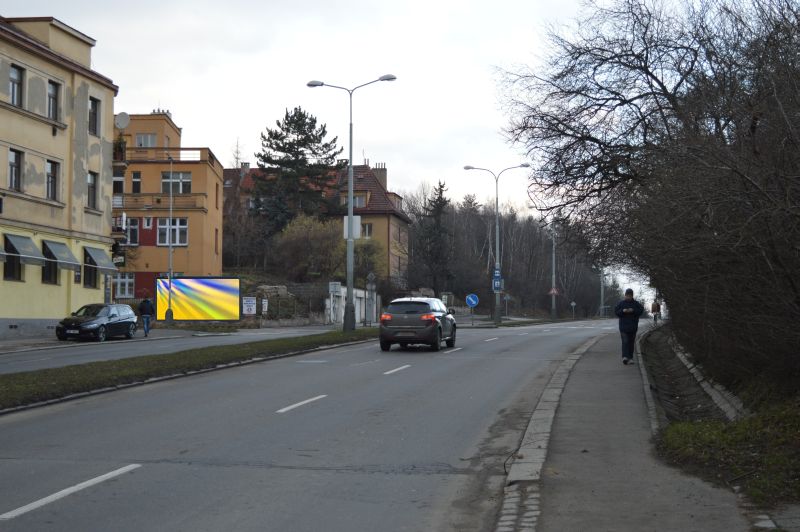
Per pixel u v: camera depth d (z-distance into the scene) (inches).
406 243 3572.8
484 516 272.5
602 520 255.1
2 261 1296.8
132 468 339.0
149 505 280.1
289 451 379.6
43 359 915.4
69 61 1493.6
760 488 278.1
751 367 453.7
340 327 2156.7
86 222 1563.7
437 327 1043.3
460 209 4077.3
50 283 1440.7
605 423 441.4
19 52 1364.4
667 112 701.3
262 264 3184.1
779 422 359.6
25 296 1371.8
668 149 424.5
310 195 3218.5
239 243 3078.2
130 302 2351.1
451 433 431.8
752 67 386.3
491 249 3836.1
